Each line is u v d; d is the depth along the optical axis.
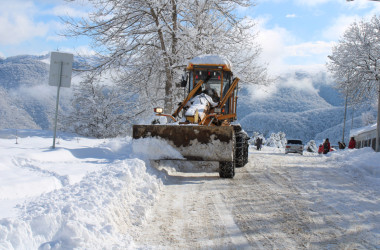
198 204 6.79
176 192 7.78
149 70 19.80
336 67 29.30
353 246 4.65
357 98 29.39
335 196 7.79
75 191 5.78
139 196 6.80
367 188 8.90
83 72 20.02
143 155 9.34
